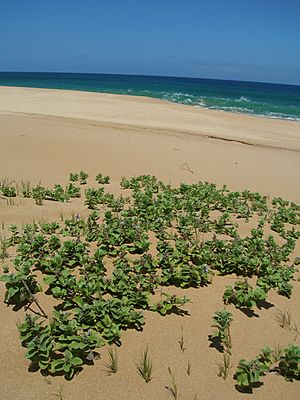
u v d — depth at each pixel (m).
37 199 7.54
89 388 3.36
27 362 3.54
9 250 5.34
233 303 4.72
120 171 10.34
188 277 4.86
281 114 33.81
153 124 18.53
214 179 10.47
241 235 6.84
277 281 5.13
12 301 4.27
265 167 12.23
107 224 6.14
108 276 4.91
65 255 5.05
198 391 3.44
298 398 3.48
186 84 101.00
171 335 4.07
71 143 12.59
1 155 10.57
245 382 3.41
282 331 4.36
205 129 18.62
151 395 3.36
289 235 7.12
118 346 3.84
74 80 93.25
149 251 5.71
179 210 7.67
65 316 3.72
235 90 79.44
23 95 27.95
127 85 76.19
